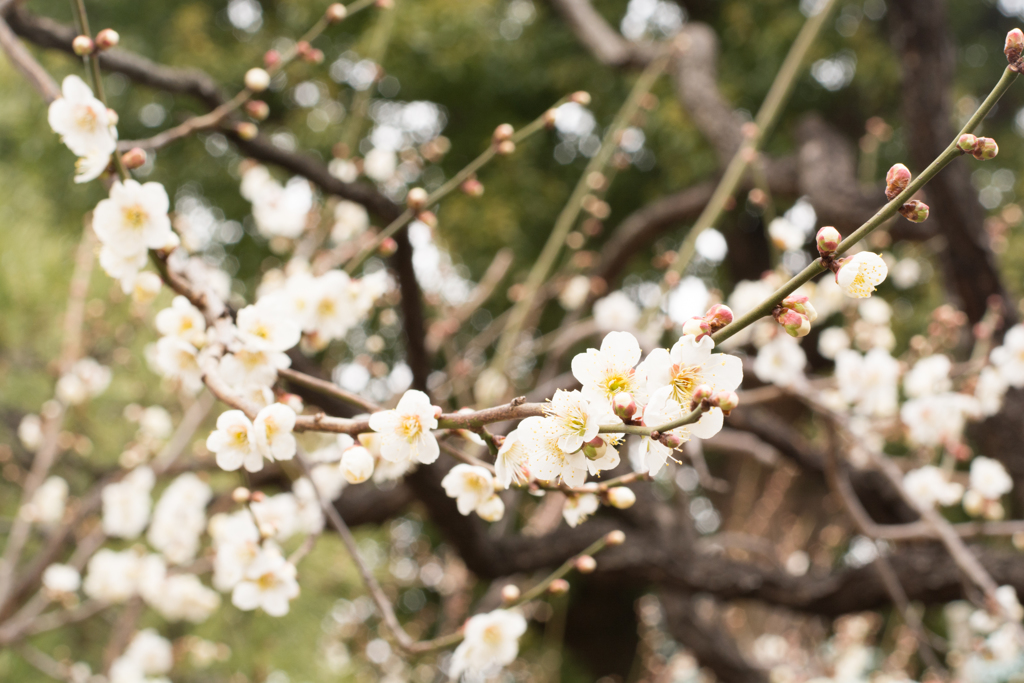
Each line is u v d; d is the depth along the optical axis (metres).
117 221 0.66
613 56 2.37
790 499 2.69
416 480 1.04
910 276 1.66
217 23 3.57
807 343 2.83
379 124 3.00
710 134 2.12
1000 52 3.46
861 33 3.10
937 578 1.38
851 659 2.18
